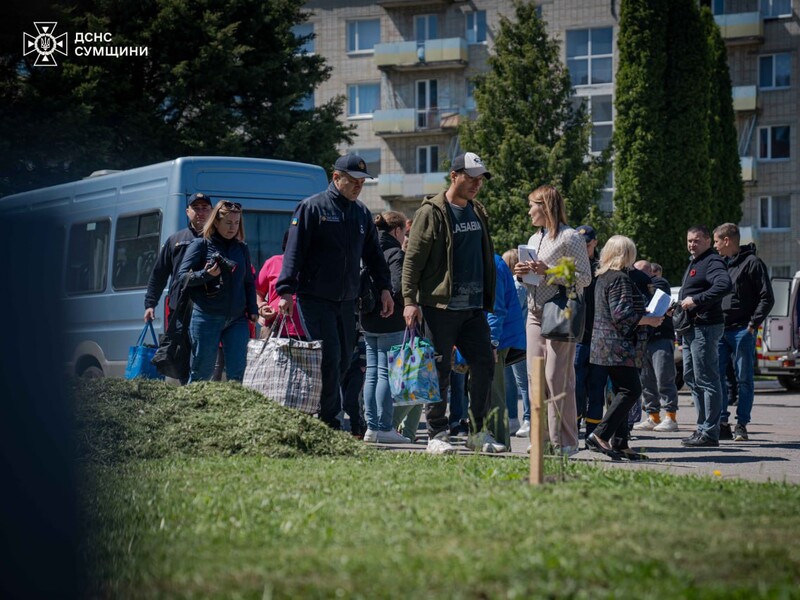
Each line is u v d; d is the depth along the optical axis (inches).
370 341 557.6
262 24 1593.3
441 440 465.4
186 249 554.9
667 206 2154.3
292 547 226.5
